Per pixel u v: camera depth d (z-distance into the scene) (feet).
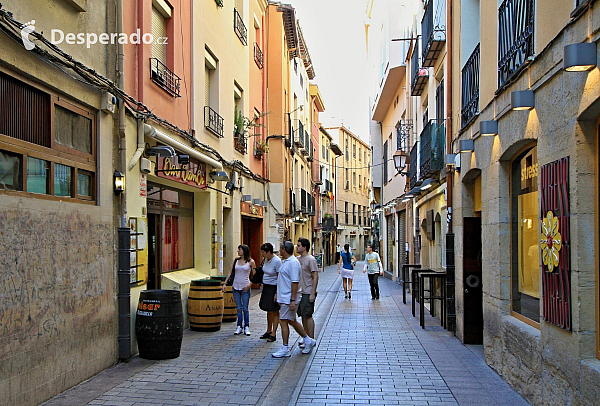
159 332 23.79
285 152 71.77
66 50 19.45
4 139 15.87
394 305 48.16
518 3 20.01
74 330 19.29
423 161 43.78
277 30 69.41
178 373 21.86
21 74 16.74
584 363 13.98
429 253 48.21
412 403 18.37
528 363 18.43
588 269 14.37
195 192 38.11
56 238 18.15
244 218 55.16
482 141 24.82
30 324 16.53
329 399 18.86
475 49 27.20
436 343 29.25
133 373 21.57
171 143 28.60
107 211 22.27
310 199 104.42
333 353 26.63
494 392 19.66
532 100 17.78
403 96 66.39
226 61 44.19
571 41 14.58
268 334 29.43
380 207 97.86
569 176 14.98
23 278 16.20
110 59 23.04
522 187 20.94
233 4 46.57
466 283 28.89
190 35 34.73
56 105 18.83
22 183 16.81
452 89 32.78
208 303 31.76
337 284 75.25
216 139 40.78
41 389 17.15
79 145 20.48
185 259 36.68
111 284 22.50
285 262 25.93
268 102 68.49
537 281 19.08
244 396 18.92
